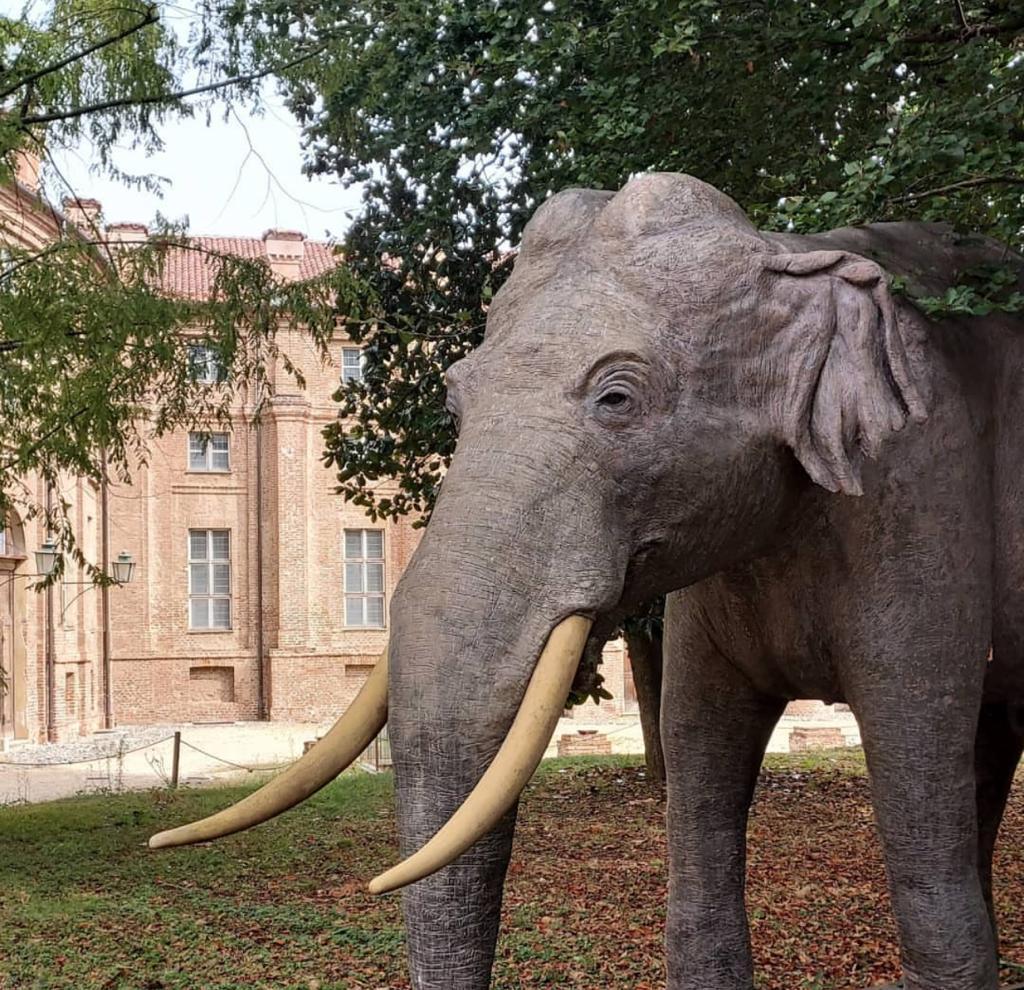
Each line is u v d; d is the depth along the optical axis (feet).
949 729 9.50
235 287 29.27
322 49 26.43
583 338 8.26
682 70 16.78
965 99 14.10
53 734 85.35
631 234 8.66
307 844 34.35
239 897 28.07
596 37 17.74
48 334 27.45
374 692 7.93
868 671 9.51
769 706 11.05
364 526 113.09
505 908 25.94
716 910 11.04
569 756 54.13
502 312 8.79
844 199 12.57
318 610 111.45
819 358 8.66
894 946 21.97
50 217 32.68
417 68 22.67
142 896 28.14
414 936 7.74
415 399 33.73
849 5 14.21
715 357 8.47
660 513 8.36
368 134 27.58
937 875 9.54
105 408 28.86
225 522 111.55
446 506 7.95
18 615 81.30
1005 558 10.02
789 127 16.60
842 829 33.86
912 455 9.47
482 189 28.40
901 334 9.36
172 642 110.22
